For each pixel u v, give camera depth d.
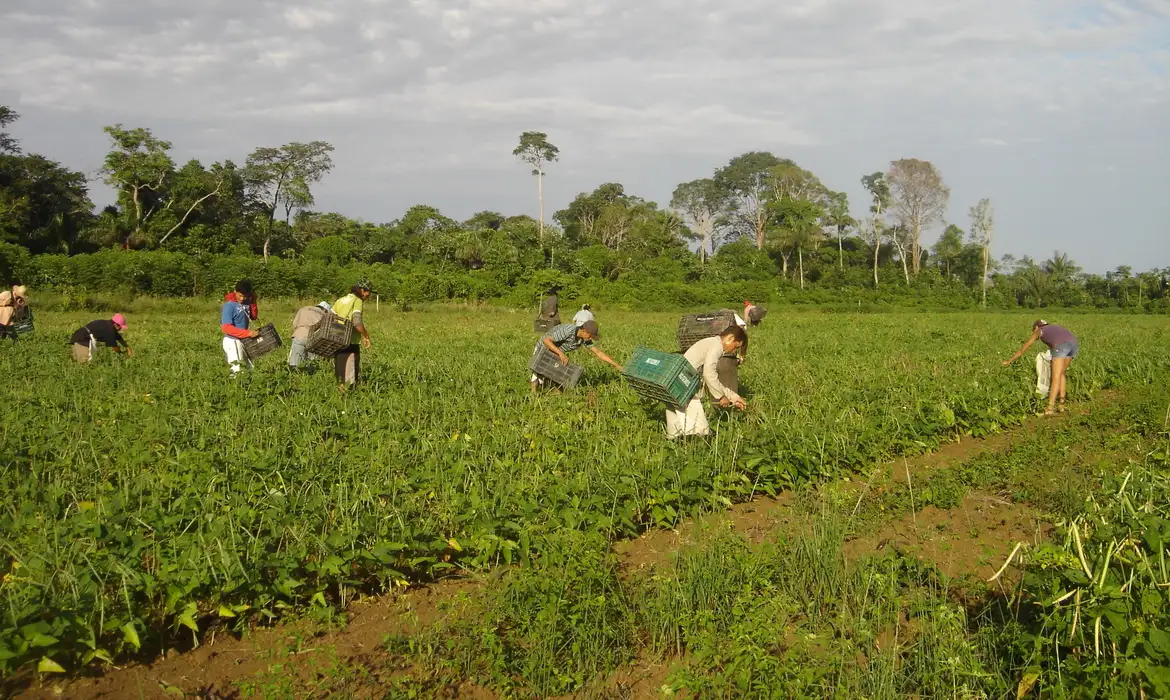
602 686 5.18
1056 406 13.81
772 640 5.16
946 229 92.94
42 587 5.36
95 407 10.80
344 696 4.94
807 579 6.18
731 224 105.62
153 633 5.49
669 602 5.77
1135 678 4.37
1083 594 4.96
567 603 5.60
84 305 36.25
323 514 7.02
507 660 5.25
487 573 6.61
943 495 8.44
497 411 11.66
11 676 4.95
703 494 8.09
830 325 37.25
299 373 13.61
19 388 12.21
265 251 67.38
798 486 8.91
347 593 6.24
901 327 35.78
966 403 12.34
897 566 6.26
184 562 5.77
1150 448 10.21
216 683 5.16
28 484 7.37
